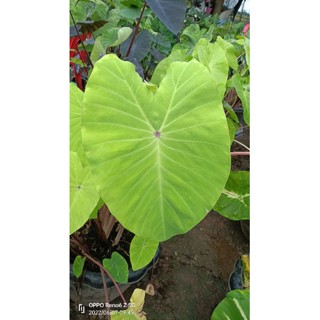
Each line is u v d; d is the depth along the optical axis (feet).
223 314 4.78
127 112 3.87
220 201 5.43
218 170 3.98
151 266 5.28
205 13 5.34
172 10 4.42
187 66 4.06
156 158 3.95
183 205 3.98
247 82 5.52
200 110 3.98
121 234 5.46
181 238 5.46
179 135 3.96
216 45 4.91
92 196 4.10
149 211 3.95
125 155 3.88
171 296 5.18
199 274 5.32
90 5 5.51
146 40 5.48
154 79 5.11
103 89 3.83
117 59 3.90
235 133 5.83
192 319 5.10
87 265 5.20
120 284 5.08
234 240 5.45
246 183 5.39
